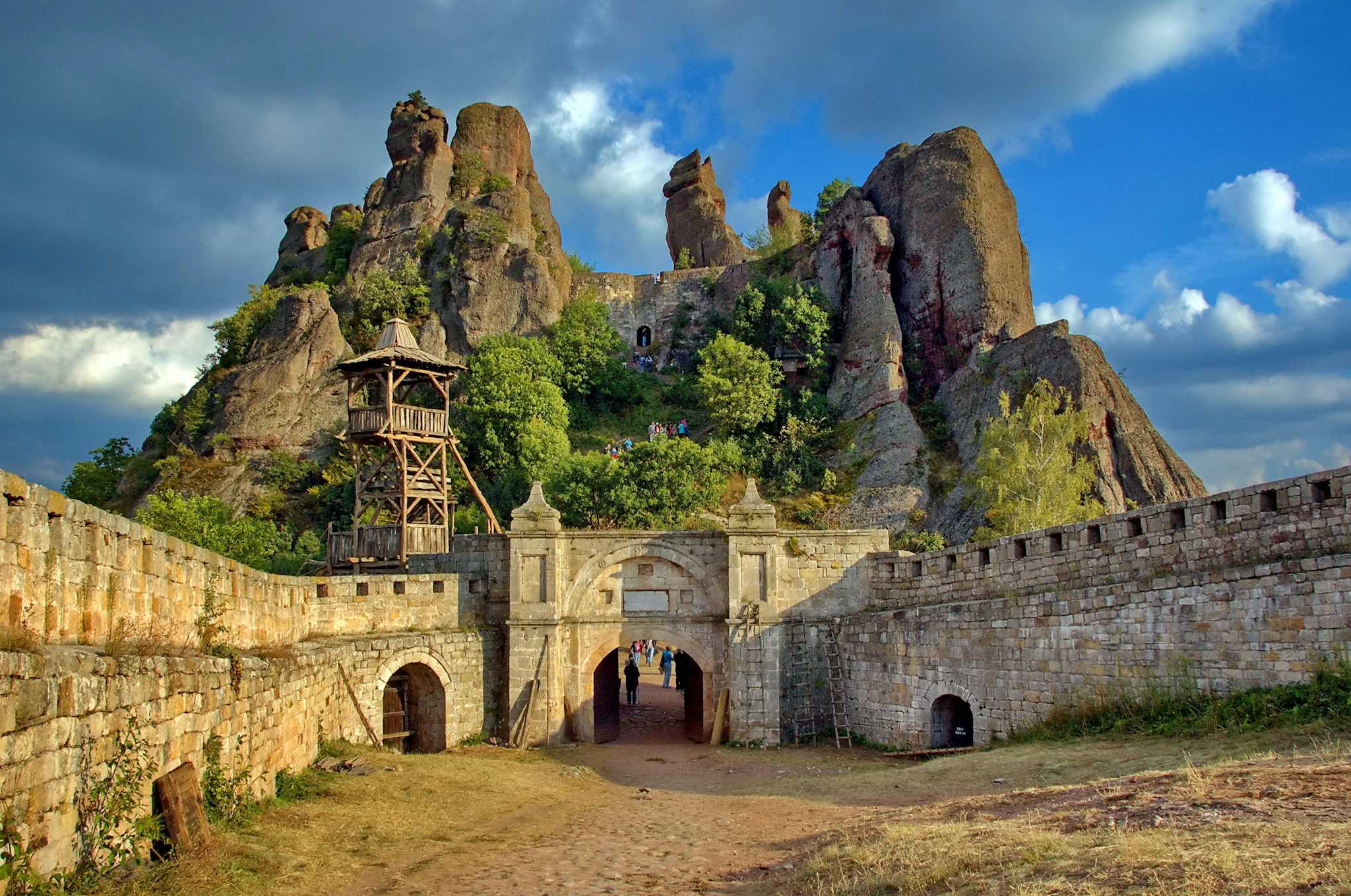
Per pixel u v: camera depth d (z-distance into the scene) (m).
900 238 84.06
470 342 87.56
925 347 80.50
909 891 13.10
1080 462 55.53
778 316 83.38
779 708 35.78
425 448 51.53
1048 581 30.08
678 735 38.81
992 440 57.66
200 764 17.28
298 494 73.69
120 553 15.86
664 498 61.81
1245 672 21.97
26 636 12.09
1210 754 19.39
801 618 36.97
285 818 19.67
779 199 118.12
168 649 16.77
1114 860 11.84
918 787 23.41
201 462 76.56
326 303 83.94
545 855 18.84
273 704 22.25
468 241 92.12
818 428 76.69
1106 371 69.50
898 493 68.44
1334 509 22.69
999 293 78.69
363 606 34.56
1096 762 21.45
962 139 84.12
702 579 37.34
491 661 36.53
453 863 18.08
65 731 12.09
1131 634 24.59
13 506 12.69
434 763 28.34
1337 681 19.94
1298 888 10.00
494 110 106.75
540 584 36.66
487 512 51.91
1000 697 28.61
